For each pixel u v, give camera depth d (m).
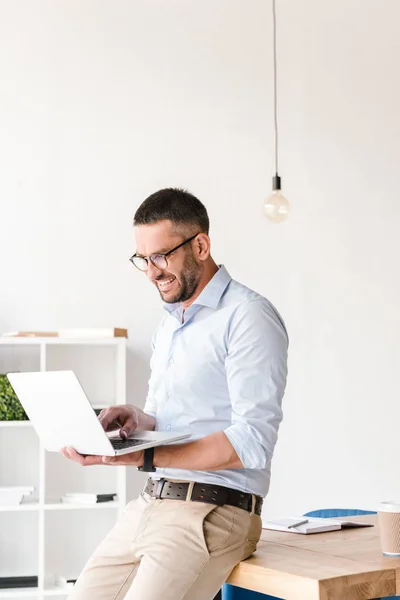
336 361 4.50
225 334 2.08
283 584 1.80
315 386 4.46
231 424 2.10
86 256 4.30
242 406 1.99
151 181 4.40
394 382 4.56
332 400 4.48
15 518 4.08
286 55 4.62
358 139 4.65
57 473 4.17
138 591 1.91
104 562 2.12
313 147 4.60
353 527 2.44
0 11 4.33
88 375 4.25
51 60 4.36
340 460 4.45
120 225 4.35
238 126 4.52
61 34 4.38
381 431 4.51
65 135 4.34
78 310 4.26
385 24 4.71
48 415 1.98
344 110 4.65
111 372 4.27
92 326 4.27
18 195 4.26
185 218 2.12
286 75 4.61
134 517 2.13
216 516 1.98
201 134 4.47
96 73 4.39
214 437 1.96
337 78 4.66
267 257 4.48
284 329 2.12
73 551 4.12
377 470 4.49
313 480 4.41
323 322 4.51
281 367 2.04
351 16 4.70
